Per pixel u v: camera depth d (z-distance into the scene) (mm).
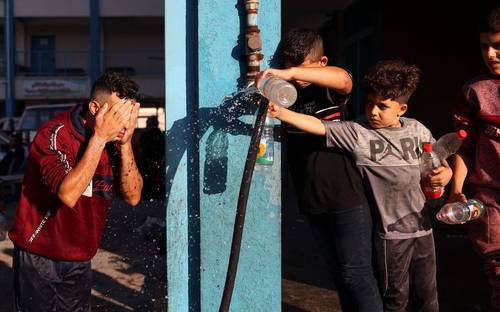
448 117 7035
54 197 2695
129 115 2570
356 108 9023
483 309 4402
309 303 4586
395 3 7086
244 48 2898
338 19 9836
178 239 3031
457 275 5281
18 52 29266
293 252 6246
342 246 2924
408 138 2889
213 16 2904
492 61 2930
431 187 2926
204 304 2982
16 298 2799
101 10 28953
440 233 6938
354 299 2912
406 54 7070
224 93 2926
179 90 2996
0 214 7328
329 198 2910
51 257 2738
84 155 2490
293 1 9039
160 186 9188
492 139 2967
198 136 2980
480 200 3059
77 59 29969
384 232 2875
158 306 4109
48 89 28641
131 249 6270
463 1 6996
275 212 2965
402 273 2904
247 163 2508
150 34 31250
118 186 2891
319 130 2807
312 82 2670
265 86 2377
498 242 3004
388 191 2852
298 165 3037
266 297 2988
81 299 2891
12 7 28688
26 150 14656
